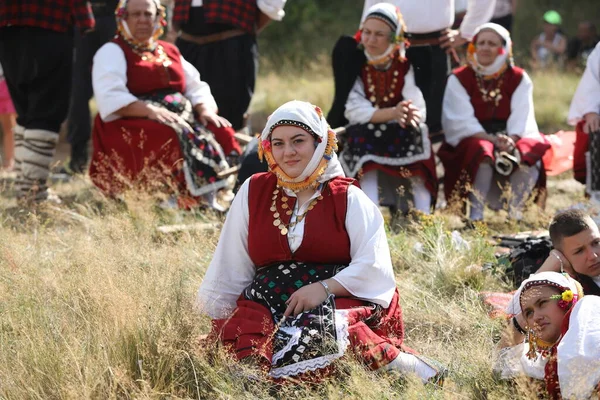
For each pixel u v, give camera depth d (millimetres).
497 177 8125
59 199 8547
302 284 4688
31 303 5000
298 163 4711
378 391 4203
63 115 8336
